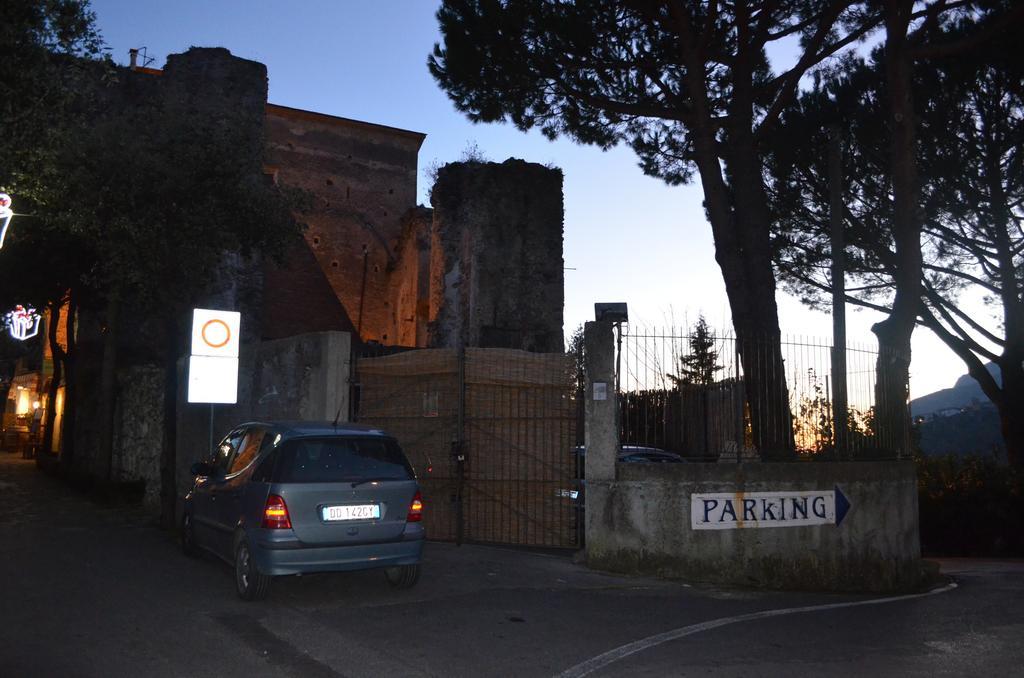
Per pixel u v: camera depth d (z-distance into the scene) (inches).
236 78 948.0
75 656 221.5
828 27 547.2
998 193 717.9
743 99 568.4
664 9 596.4
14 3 410.6
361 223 1492.4
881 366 461.7
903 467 430.9
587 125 709.9
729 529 388.2
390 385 462.0
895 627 282.4
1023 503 666.2
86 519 536.7
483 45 622.8
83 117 490.9
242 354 521.7
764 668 222.4
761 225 548.7
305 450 295.9
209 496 352.2
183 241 493.4
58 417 1222.9
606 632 263.0
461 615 280.7
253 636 247.8
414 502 304.3
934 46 514.9
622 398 398.0
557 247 1023.0
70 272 764.6
